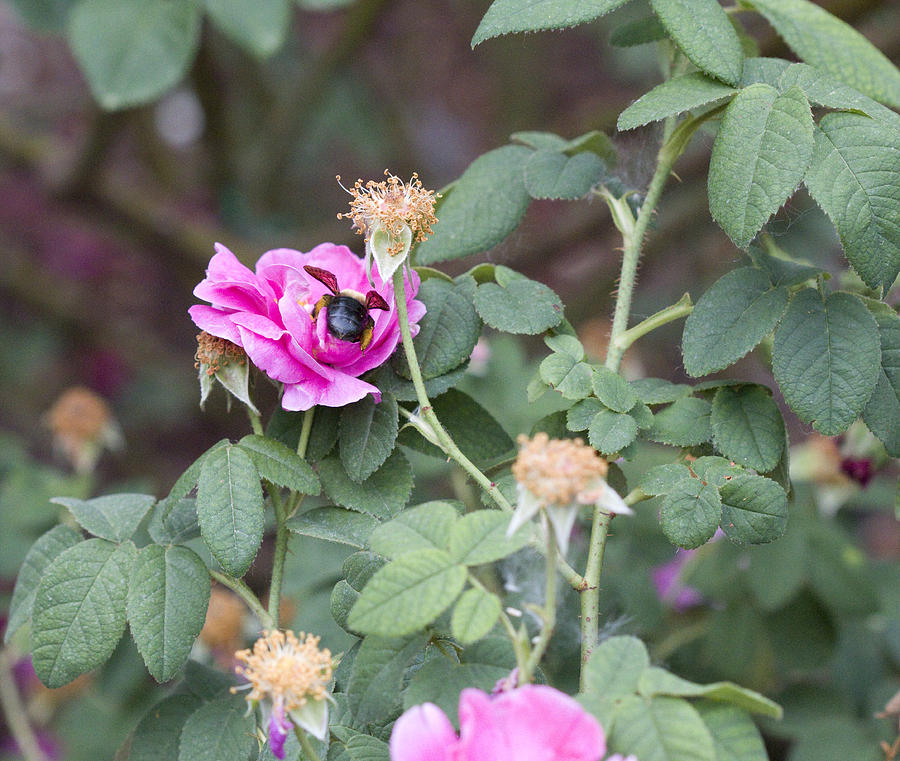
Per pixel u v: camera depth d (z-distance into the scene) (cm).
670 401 82
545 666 91
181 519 81
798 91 77
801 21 83
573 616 93
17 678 116
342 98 186
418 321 82
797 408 78
